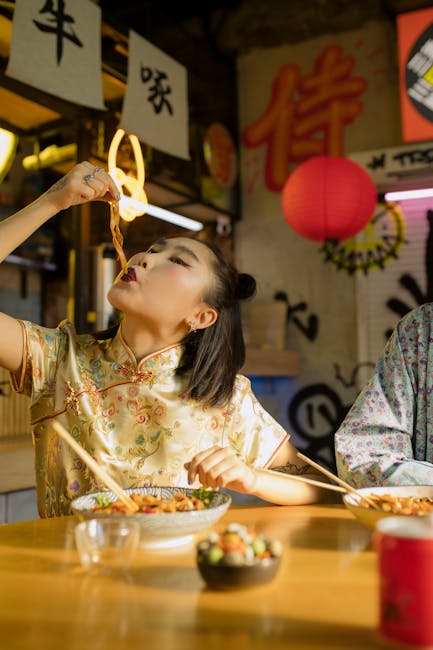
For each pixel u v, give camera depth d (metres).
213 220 6.80
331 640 0.83
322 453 6.32
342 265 6.44
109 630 0.87
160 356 1.95
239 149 7.01
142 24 6.45
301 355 6.52
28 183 6.76
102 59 4.52
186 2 7.02
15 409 3.35
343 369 6.34
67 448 1.88
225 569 1.01
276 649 0.80
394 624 0.79
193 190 6.12
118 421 1.90
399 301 6.17
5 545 1.36
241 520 1.61
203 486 1.58
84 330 4.68
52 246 7.02
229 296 2.04
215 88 6.71
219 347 1.99
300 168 5.09
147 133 4.38
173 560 1.23
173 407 1.92
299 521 1.59
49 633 0.86
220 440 2.00
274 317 6.45
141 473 1.87
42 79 3.40
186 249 1.98
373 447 1.91
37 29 3.39
